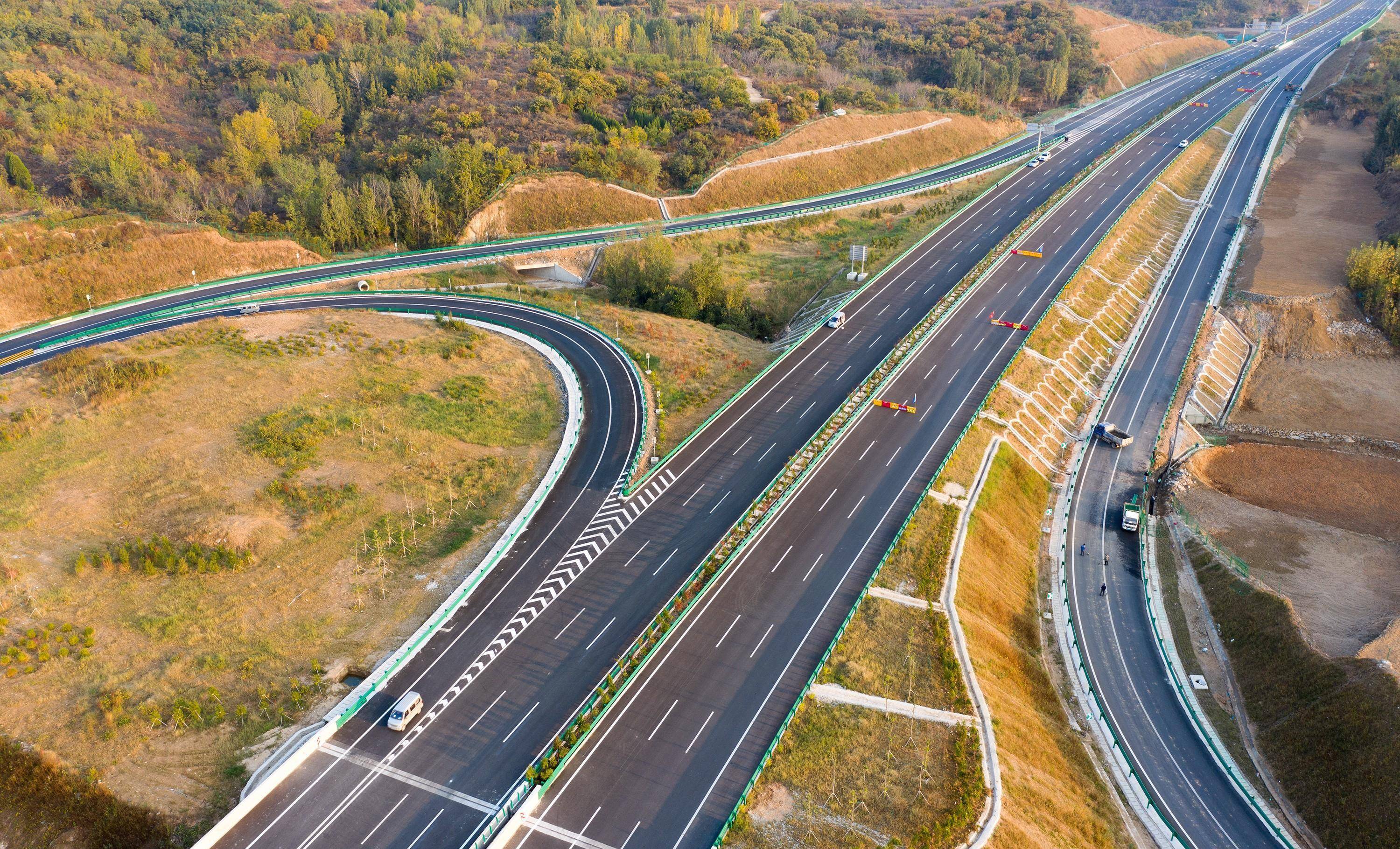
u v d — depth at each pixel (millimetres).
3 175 137500
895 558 76250
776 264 147250
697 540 77562
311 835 52312
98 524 74750
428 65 191250
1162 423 109375
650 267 129000
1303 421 116562
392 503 80438
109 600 67938
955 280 131625
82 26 196000
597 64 194000
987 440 96062
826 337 114750
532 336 113188
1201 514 96812
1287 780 66438
